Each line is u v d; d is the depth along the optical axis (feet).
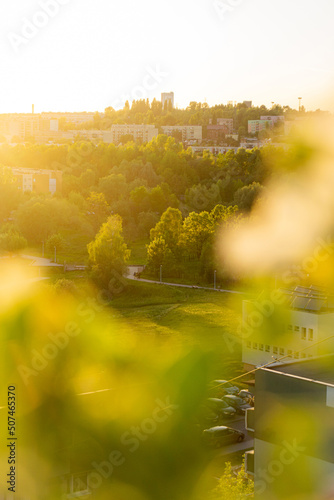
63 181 622.54
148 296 341.00
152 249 387.14
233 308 310.04
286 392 79.30
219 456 137.18
